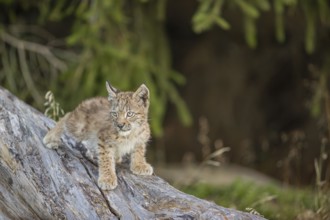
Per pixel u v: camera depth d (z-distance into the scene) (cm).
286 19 1873
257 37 2033
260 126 2141
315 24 1569
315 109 1527
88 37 1365
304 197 1162
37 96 1434
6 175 694
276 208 1088
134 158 806
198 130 2120
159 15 1443
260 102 2177
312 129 1978
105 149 769
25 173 709
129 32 1451
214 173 1550
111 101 793
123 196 743
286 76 2117
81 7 1361
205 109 2136
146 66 1412
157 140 1989
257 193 1259
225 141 2117
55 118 893
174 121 2123
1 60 1530
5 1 1438
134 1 1484
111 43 1398
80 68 1379
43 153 738
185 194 757
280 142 2056
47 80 1483
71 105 1362
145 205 740
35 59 1516
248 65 2138
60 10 1470
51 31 1688
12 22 1545
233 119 2138
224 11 1883
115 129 776
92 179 753
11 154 710
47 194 711
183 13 2022
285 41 2027
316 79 1803
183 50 2120
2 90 784
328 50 1692
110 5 1339
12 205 669
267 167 1898
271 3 1792
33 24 1577
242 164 1967
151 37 1479
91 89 1349
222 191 1274
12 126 727
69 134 798
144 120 807
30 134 740
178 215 714
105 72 1355
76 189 727
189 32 2070
